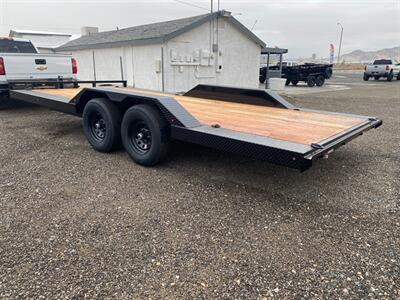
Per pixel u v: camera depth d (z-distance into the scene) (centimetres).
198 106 478
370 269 200
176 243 226
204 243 226
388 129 611
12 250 216
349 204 287
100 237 232
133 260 207
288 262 206
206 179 343
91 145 446
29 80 682
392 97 1211
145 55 1136
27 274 193
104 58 1341
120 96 389
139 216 262
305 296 178
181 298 176
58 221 253
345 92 1448
